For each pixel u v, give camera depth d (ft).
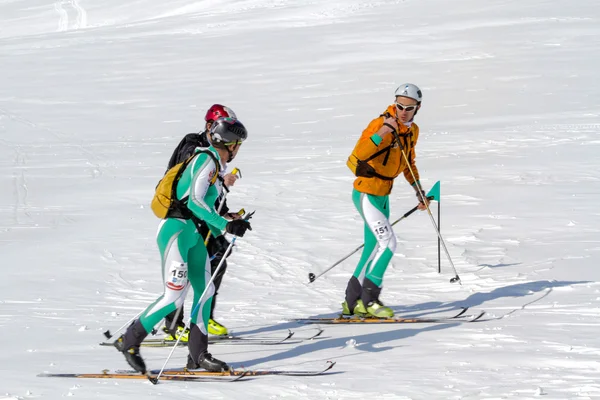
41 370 39.78
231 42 286.25
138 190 103.50
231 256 69.87
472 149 121.90
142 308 55.36
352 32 289.12
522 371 36.50
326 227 79.82
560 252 64.64
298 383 36.50
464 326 46.16
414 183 54.13
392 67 227.61
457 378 35.86
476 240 70.59
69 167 121.60
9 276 65.21
